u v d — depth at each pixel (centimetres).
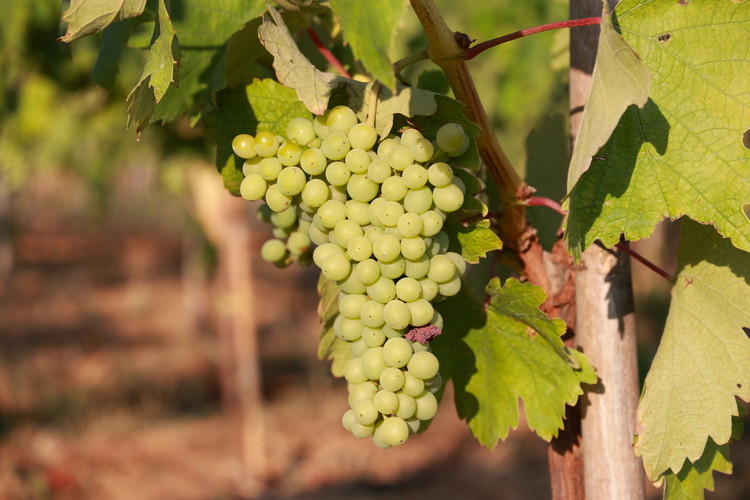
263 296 1009
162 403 581
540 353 96
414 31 230
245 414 456
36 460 457
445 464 468
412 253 87
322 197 90
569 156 112
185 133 287
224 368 462
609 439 99
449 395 572
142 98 89
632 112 89
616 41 83
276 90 94
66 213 1592
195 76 100
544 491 418
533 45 304
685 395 92
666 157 88
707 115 88
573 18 99
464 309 97
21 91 304
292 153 89
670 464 92
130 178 1495
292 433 523
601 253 99
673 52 88
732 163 87
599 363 99
